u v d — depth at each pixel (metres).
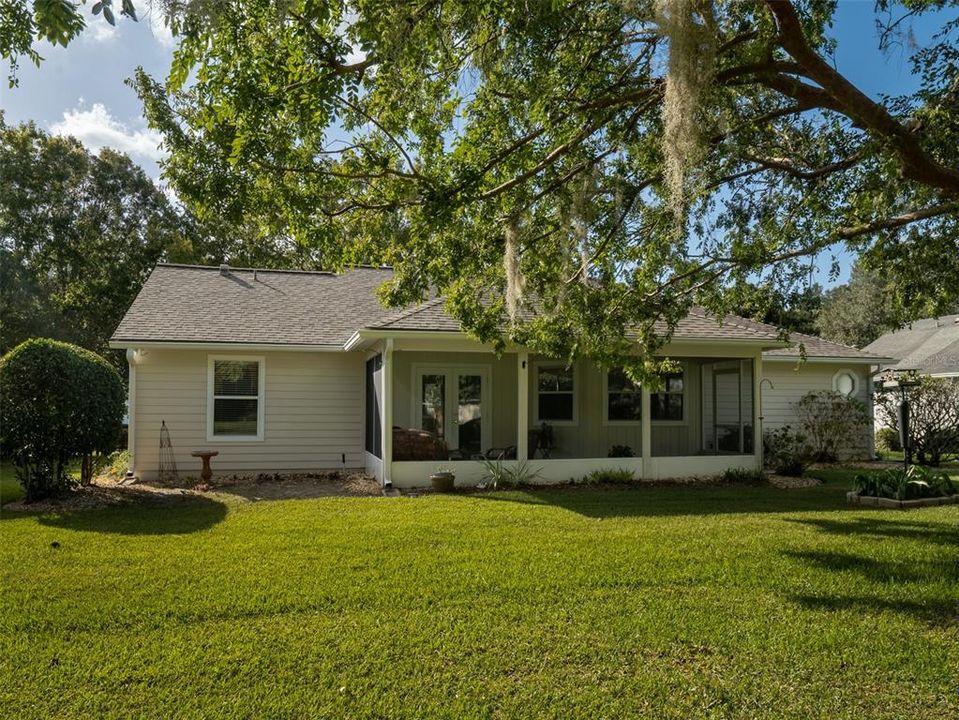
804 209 7.53
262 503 9.89
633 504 9.85
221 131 4.71
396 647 4.33
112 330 29.28
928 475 10.50
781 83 5.53
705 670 4.03
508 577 5.83
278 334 13.84
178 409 13.34
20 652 4.24
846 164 6.57
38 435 9.55
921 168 4.96
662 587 5.59
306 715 3.50
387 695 3.70
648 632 4.59
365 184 5.91
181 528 7.96
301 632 4.57
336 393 14.23
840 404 16.36
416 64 4.89
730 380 14.44
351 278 17.88
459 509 9.38
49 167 29.64
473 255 7.19
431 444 12.28
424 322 11.59
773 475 13.50
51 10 3.30
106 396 10.30
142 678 3.89
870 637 4.52
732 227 7.75
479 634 4.55
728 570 6.07
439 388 14.52
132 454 13.01
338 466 14.17
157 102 4.82
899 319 8.11
